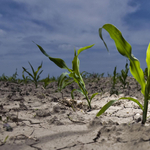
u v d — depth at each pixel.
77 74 0.63
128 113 0.58
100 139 0.38
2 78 1.30
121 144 0.35
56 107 0.58
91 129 0.43
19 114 0.55
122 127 0.41
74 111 0.59
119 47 0.44
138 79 0.45
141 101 0.73
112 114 0.57
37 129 0.44
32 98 0.76
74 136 0.40
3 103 0.68
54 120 0.48
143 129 0.38
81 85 0.64
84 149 0.34
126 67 0.94
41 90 0.96
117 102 0.68
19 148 0.35
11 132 0.42
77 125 0.46
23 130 0.43
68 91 0.98
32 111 0.58
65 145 0.36
